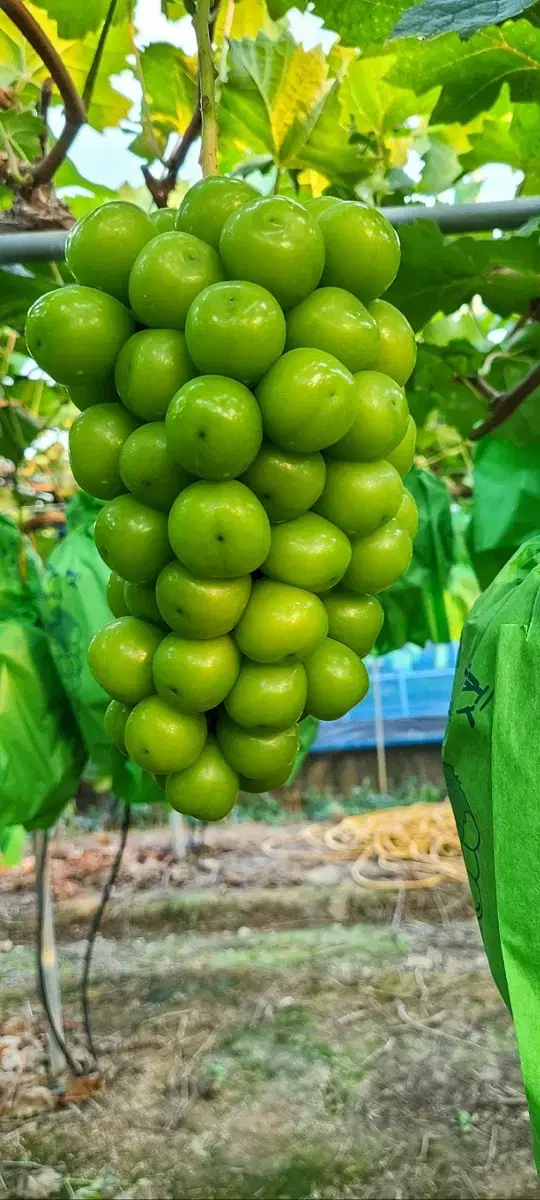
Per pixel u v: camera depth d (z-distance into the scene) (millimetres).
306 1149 938
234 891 1775
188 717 272
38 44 404
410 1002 1249
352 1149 936
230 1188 883
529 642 243
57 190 631
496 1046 1123
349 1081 1054
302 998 1271
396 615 704
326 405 233
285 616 257
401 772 2723
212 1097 1025
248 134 549
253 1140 953
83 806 2389
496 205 406
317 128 520
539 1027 223
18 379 698
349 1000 1264
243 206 245
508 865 235
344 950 1448
